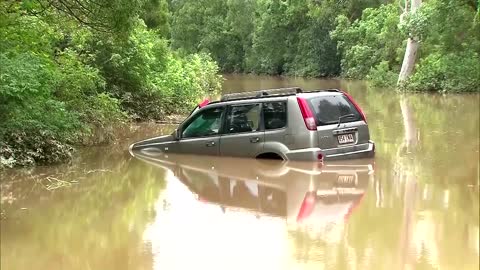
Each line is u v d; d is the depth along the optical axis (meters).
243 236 6.24
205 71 30.20
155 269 5.34
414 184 8.50
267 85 39.38
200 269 5.28
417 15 30.95
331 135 9.87
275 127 10.10
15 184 8.52
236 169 9.59
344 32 48.41
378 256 5.56
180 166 9.94
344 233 6.30
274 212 7.15
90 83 13.04
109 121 13.05
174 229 6.51
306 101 9.91
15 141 9.45
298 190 8.20
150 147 11.12
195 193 8.15
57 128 10.19
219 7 72.38
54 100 10.74
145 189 8.40
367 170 9.44
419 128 14.91
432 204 7.43
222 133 10.56
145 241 6.12
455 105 22.25
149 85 16.66
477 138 13.02
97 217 6.99
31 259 5.61
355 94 29.41
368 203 7.51
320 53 56.94
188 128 10.91
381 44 44.53
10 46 10.34
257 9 66.81
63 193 8.11
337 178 8.88
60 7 11.55
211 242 6.03
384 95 28.53
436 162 10.16
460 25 29.03
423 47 34.03
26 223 6.73
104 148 11.65
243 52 71.81
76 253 5.77
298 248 5.82
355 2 52.62
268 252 5.70
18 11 11.11
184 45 72.81
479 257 5.49
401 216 6.90
